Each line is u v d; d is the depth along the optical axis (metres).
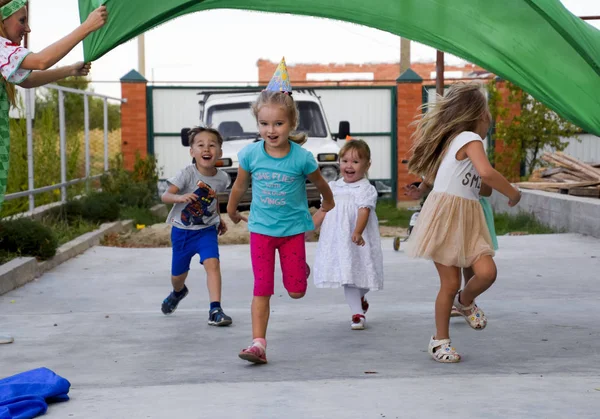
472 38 5.36
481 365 4.31
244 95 15.18
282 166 4.49
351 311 5.96
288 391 3.67
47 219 11.26
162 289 7.50
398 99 18.97
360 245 5.38
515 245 10.16
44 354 4.80
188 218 5.80
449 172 4.43
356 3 5.58
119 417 3.24
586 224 10.96
